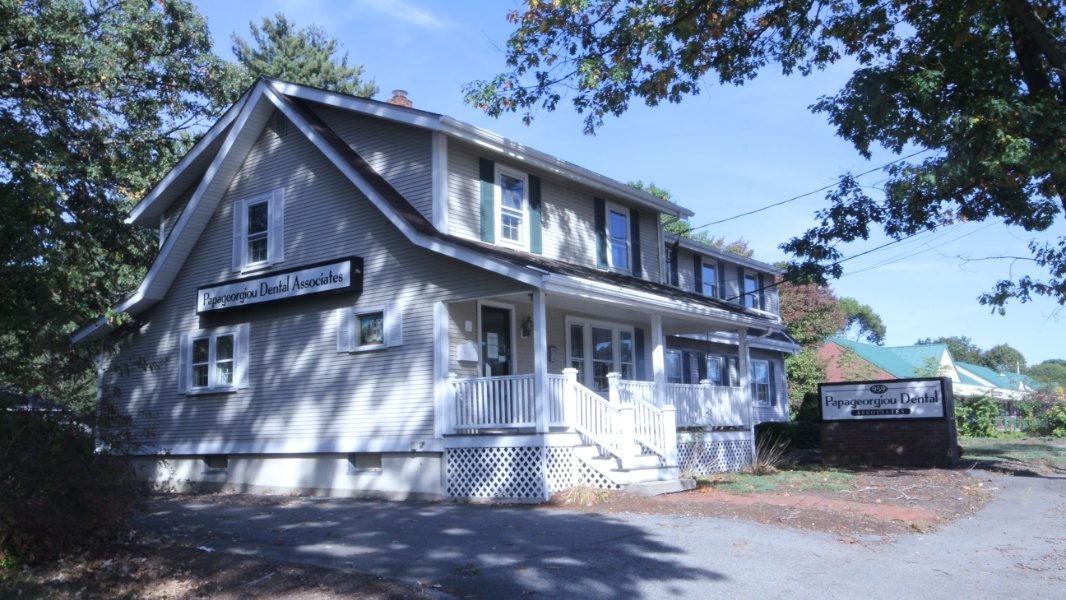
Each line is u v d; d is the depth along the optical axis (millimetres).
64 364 10781
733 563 9164
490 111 16562
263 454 17766
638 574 8680
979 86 16516
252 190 18703
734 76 16703
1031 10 15070
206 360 19109
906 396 21328
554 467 14523
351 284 16406
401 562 9422
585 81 15500
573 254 19359
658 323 17656
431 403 15539
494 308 16859
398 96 20141
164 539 11195
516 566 9078
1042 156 15023
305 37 46656
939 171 16047
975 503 14039
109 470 10250
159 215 20828
